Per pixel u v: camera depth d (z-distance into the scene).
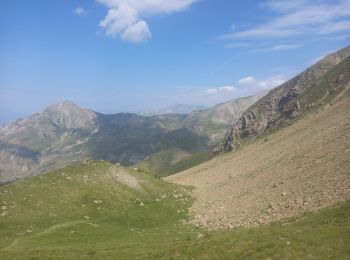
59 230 79.88
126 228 87.12
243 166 173.00
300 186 80.12
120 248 65.25
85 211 99.19
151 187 140.38
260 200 86.12
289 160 115.62
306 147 120.50
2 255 57.16
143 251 58.78
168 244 62.88
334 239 40.16
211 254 46.06
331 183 70.75
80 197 107.44
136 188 133.50
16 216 87.06
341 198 60.28
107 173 134.88
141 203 117.44
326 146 103.81
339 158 84.62
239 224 72.31
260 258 40.03
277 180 97.62
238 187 120.62
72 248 65.69
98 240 74.44
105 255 57.88
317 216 54.00
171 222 95.00
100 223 89.12
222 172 189.75
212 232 72.94
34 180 112.94
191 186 177.75
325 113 188.50
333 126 132.38
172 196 135.75
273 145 190.25
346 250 36.88
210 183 167.62
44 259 55.44
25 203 95.12
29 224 84.56
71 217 93.25
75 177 122.50
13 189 102.31
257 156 182.75
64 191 108.81
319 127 153.00
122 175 138.25
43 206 96.12
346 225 44.28
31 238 73.88
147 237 76.00
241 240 48.72
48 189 107.31
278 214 67.88
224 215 86.06
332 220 48.81
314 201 65.38
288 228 50.31
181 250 51.16
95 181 123.69
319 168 85.81
